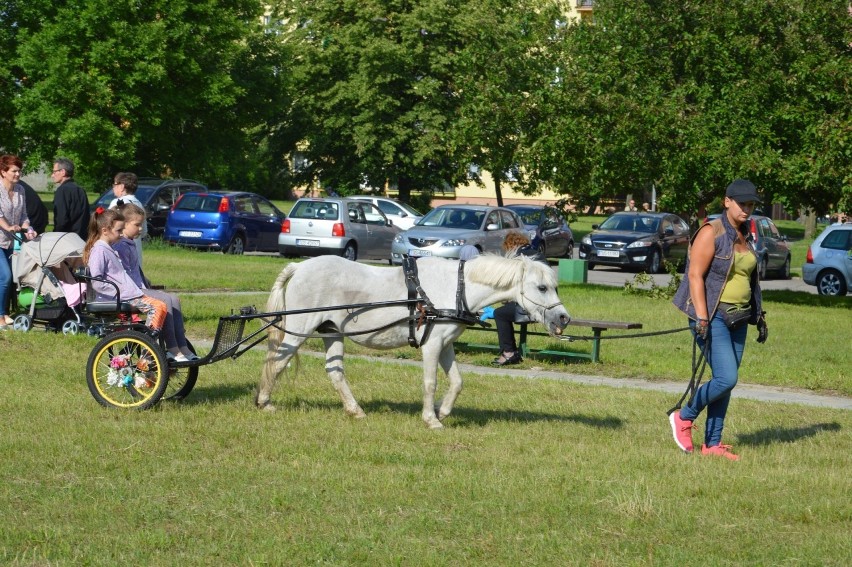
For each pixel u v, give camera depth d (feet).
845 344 52.75
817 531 20.92
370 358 43.50
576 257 122.52
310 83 149.48
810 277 88.69
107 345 29.71
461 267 29.22
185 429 27.55
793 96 71.41
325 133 147.84
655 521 21.12
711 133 70.03
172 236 99.60
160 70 112.78
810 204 75.56
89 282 31.09
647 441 29.22
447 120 141.69
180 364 30.04
